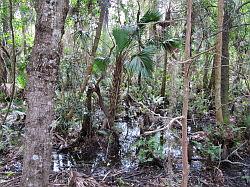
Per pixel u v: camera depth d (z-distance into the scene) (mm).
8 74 8797
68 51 8297
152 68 5582
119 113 8117
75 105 6707
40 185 2908
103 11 7156
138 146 5812
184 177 2965
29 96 2846
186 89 2891
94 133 6191
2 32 8703
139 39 5684
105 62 6055
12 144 5969
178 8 9281
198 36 8164
